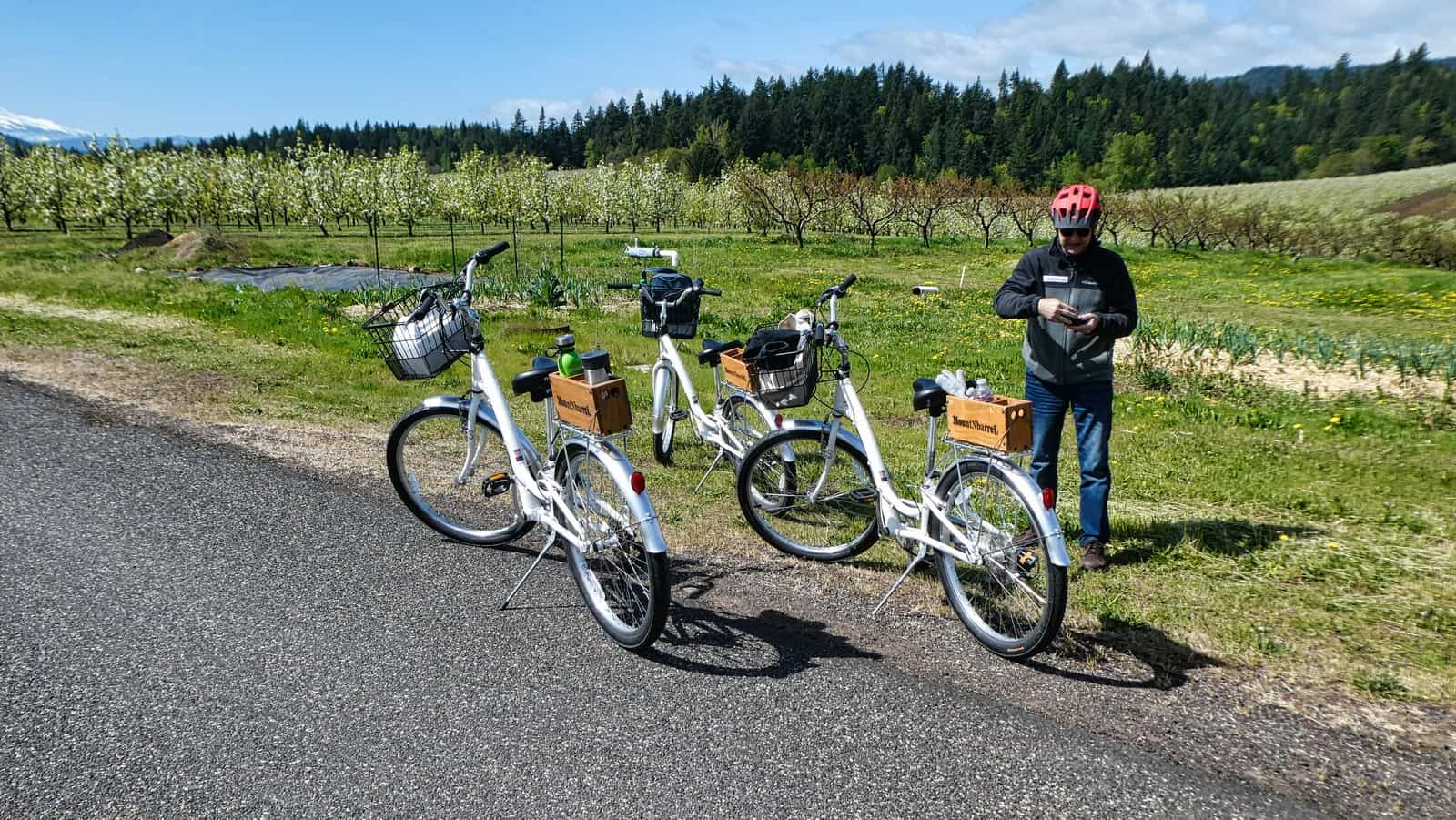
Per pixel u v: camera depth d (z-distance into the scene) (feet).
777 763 8.87
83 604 11.73
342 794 8.24
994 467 11.18
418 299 13.55
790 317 14.25
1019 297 13.20
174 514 15.03
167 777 8.38
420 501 14.89
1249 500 17.75
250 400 23.26
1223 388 29.89
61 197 111.24
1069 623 11.99
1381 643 11.53
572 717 9.60
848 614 12.35
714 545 14.80
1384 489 18.53
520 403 24.56
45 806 7.91
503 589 12.82
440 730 9.29
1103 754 9.11
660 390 18.86
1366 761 9.05
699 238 118.11
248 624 11.40
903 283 66.90
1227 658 11.12
